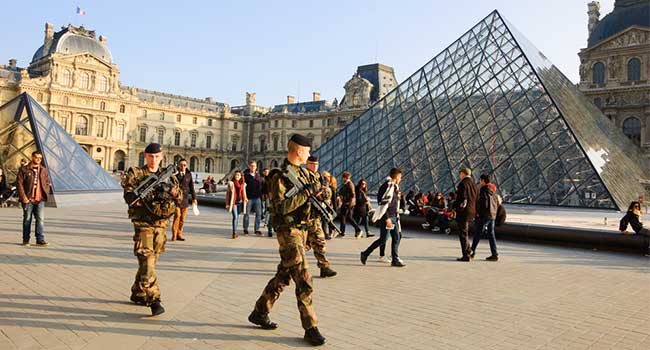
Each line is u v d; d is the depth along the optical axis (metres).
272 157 160.50
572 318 8.99
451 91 45.06
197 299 9.59
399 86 50.91
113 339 7.11
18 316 7.98
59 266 12.16
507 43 45.12
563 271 14.38
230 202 19.81
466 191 15.79
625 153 48.12
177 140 155.88
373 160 44.28
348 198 22.06
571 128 35.62
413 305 9.66
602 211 31.30
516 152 36.47
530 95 39.31
